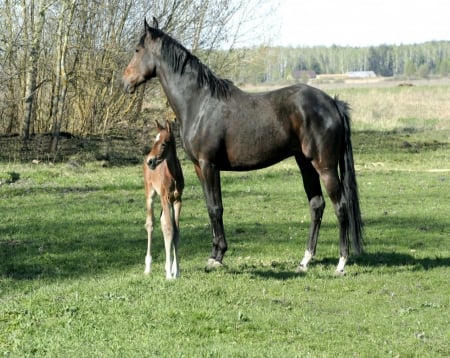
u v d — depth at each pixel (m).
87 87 29.72
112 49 28.06
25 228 13.71
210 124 10.48
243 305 8.48
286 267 10.84
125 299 8.43
